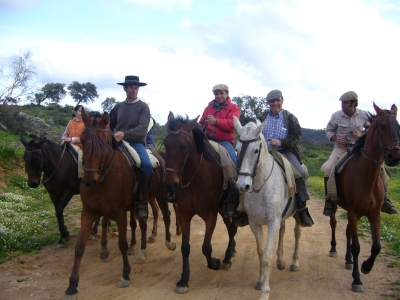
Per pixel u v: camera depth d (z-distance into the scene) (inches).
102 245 271.7
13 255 269.6
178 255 283.9
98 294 208.7
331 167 255.4
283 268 246.1
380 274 241.3
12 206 398.0
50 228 349.1
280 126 244.5
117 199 217.9
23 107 1573.6
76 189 309.6
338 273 245.6
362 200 218.8
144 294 209.6
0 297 201.2
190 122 214.2
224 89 257.4
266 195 204.2
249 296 207.9
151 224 387.2
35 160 294.7
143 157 247.8
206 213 224.8
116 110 270.8
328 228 381.4
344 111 263.6
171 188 201.3
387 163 206.8
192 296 207.6
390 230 350.9
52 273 239.1
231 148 251.1
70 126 339.0
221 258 279.3
